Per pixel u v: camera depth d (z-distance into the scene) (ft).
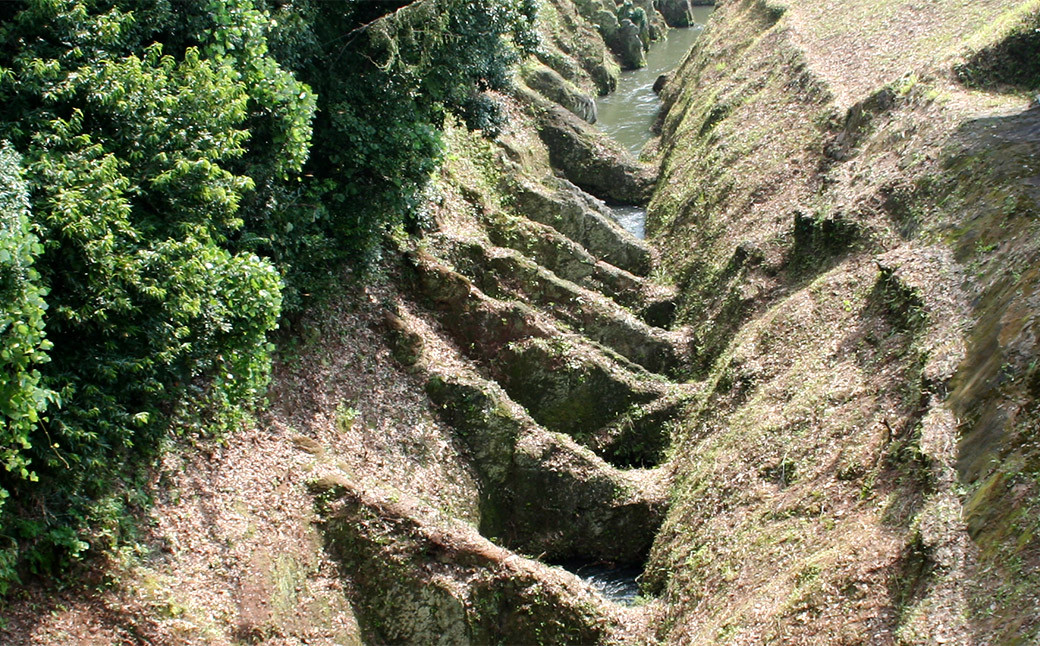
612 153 130.93
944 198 65.67
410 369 74.54
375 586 57.06
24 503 42.93
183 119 49.08
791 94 104.73
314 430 64.75
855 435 55.52
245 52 54.90
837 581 45.93
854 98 90.99
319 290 69.87
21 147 45.11
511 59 77.05
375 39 68.28
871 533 47.52
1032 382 45.39
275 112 56.54
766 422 63.36
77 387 44.39
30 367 42.19
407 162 70.85
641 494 71.31
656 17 236.22
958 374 50.78
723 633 49.32
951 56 81.25
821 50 109.40
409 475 68.08
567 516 72.18
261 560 52.31
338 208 71.87
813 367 64.54
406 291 81.25
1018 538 39.52
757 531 55.83
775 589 49.29
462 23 69.67
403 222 83.25
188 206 49.49
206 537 51.24
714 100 126.00
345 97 68.74
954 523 42.93
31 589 42.29
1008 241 56.13
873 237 70.49
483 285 87.66
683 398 80.84
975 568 40.24
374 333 74.95
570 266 96.73
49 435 42.01
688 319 91.76
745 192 96.02
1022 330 48.47
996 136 66.28
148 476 50.65
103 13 50.44
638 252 106.01
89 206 42.68
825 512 52.42
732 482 61.67
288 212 63.62
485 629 58.13
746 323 79.97
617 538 71.31
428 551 58.18
